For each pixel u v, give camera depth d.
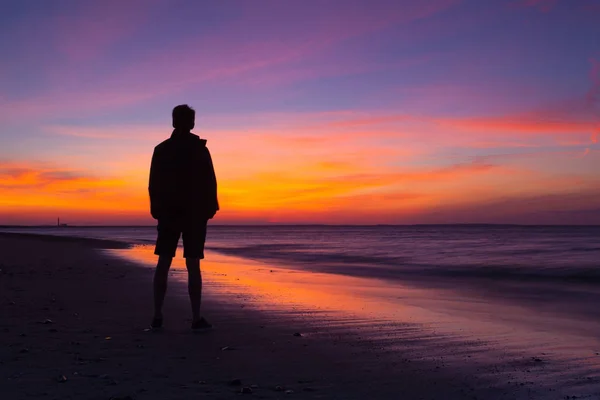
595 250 26.48
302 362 3.39
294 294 7.91
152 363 3.22
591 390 2.91
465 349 4.07
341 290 9.18
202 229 4.50
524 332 5.18
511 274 13.96
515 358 3.77
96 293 7.08
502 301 8.58
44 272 10.85
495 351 4.02
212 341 3.98
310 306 6.40
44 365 3.08
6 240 37.31
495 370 3.37
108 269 12.17
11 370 2.95
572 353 4.04
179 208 4.44
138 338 4.00
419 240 50.88
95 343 3.77
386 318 5.66
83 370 2.99
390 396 2.72
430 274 13.95
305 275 12.65
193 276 4.48
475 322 5.77
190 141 4.49
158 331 4.34
